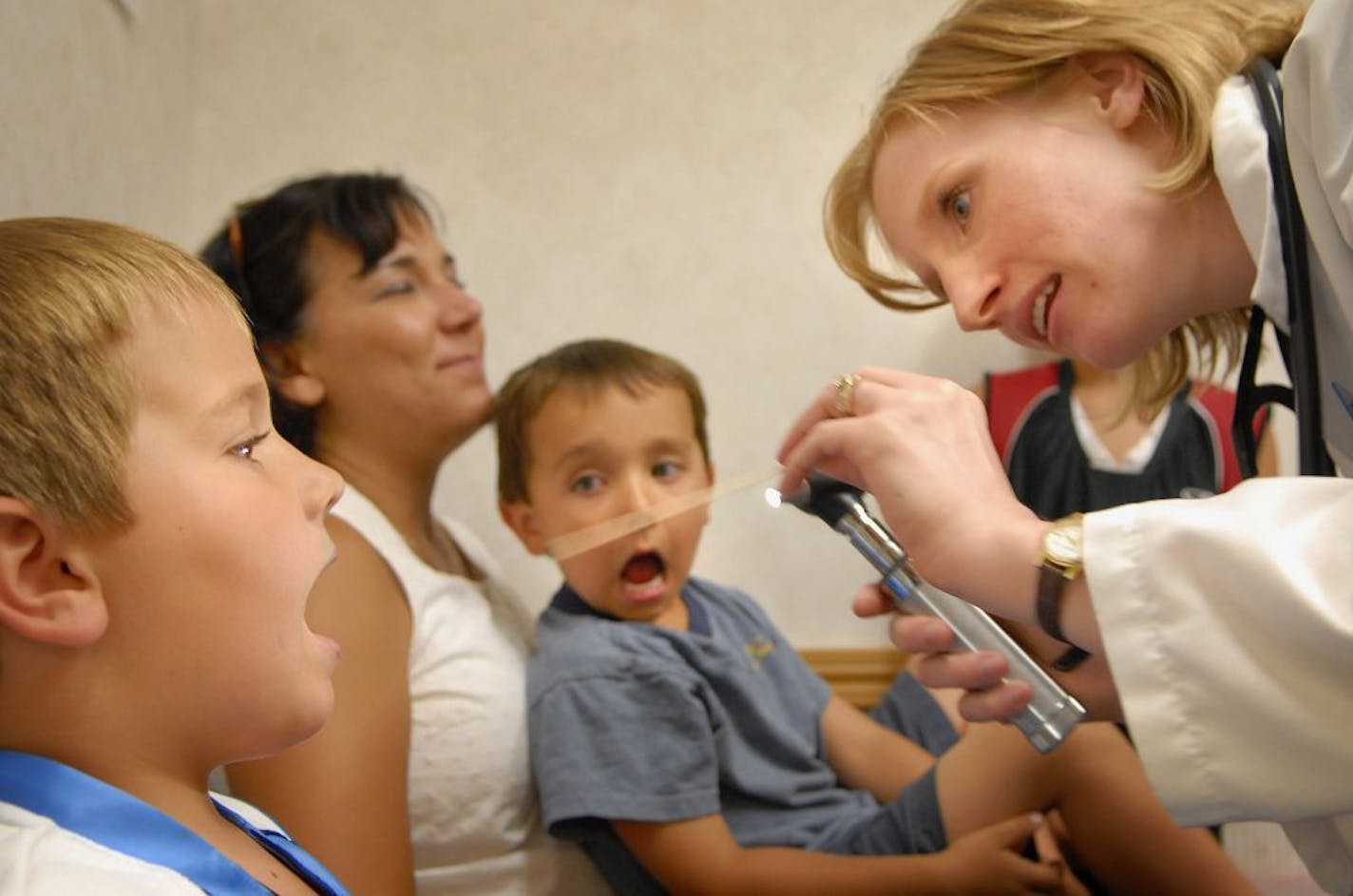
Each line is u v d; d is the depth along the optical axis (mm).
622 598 1172
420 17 1632
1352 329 714
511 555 1552
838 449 724
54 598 520
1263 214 728
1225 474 1493
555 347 1609
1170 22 822
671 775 1050
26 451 514
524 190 1627
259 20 1611
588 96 1645
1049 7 846
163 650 546
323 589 968
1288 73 693
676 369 1260
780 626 1578
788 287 1635
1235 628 580
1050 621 630
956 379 1631
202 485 553
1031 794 1072
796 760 1171
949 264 865
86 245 569
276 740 583
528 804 1093
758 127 1653
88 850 499
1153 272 808
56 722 539
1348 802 570
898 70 1213
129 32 1324
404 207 1200
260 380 609
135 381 542
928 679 817
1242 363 854
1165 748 584
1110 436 1516
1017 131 842
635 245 1630
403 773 960
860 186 1013
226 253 1159
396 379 1139
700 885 1034
